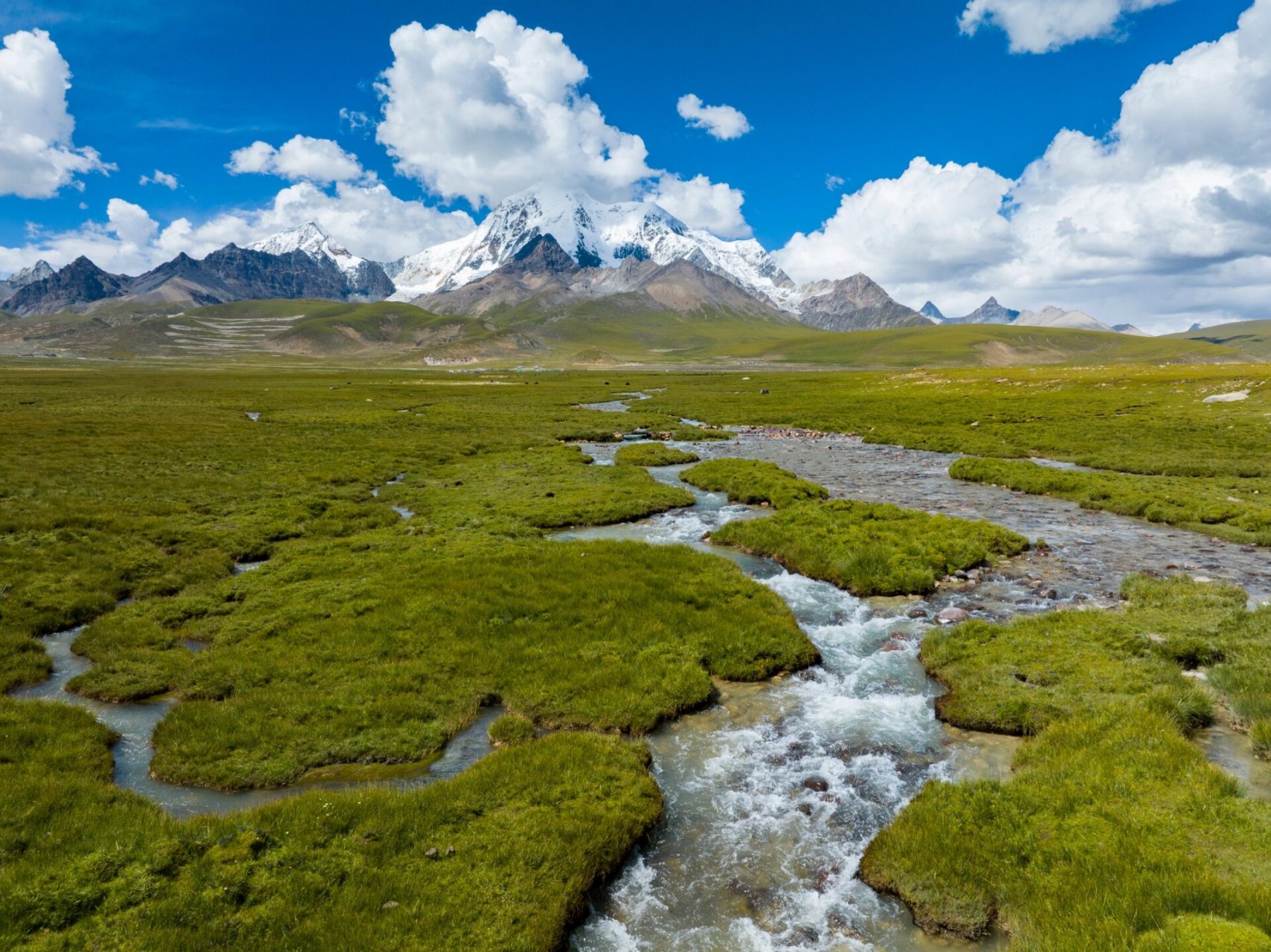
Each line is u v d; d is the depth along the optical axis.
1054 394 91.56
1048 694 14.03
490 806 11.03
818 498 34.88
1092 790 10.67
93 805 10.71
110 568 23.05
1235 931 7.42
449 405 99.12
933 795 11.07
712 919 9.23
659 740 13.60
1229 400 69.56
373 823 10.40
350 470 43.28
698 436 64.31
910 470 45.09
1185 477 38.66
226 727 13.40
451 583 21.16
